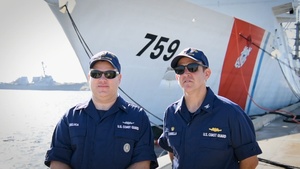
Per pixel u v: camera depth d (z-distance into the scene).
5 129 11.63
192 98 2.17
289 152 4.94
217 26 7.34
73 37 5.49
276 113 9.88
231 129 2.04
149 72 6.47
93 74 2.00
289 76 13.83
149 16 5.93
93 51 5.67
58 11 5.31
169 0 6.00
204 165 2.04
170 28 6.37
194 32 6.88
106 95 2.00
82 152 1.97
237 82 8.83
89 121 2.01
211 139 2.03
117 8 5.49
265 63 10.12
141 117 2.09
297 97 16.62
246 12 8.95
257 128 7.48
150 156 2.03
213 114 2.07
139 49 6.11
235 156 2.11
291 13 11.62
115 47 5.84
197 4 6.67
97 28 5.51
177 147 2.14
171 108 2.31
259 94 10.53
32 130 11.30
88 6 5.21
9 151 7.69
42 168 6.22
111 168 1.96
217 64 7.88
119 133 1.98
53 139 2.08
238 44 8.32
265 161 4.20
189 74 2.12
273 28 10.46
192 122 2.10
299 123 8.43
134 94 6.45
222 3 8.04
